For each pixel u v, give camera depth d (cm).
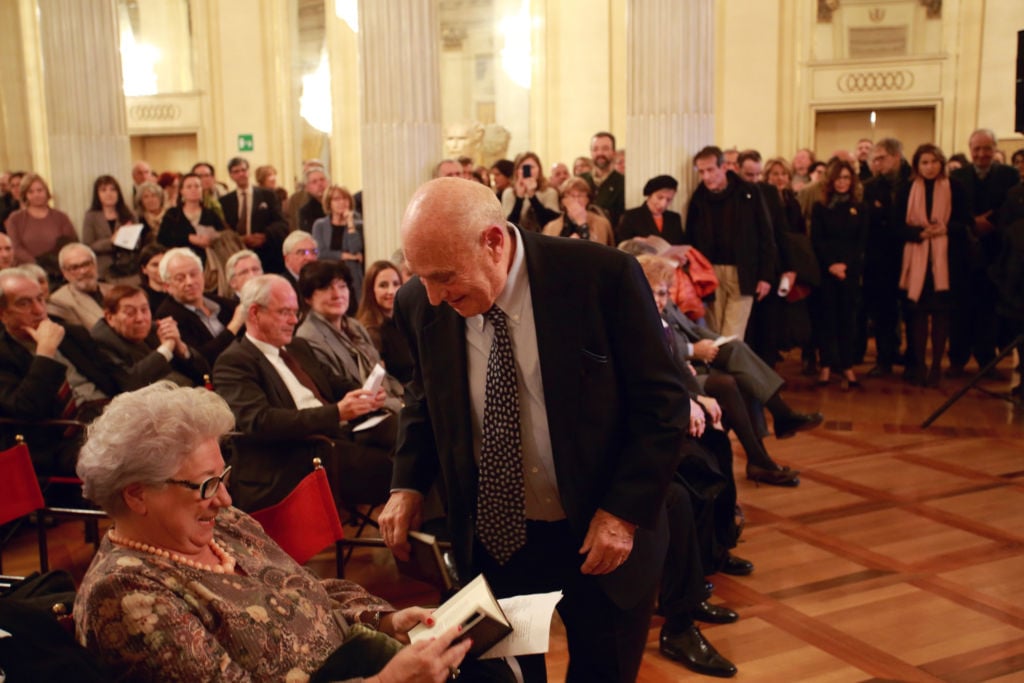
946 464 541
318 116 1442
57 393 402
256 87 1435
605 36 1316
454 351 211
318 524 274
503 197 710
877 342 788
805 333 717
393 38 656
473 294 189
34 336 404
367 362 455
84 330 444
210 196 890
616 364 207
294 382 389
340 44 1414
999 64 1218
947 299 723
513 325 204
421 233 183
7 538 368
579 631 222
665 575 312
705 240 664
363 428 386
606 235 648
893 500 484
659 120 648
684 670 319
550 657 330
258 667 178
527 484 213
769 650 331
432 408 217
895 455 562
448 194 185
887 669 316
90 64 792
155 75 1469
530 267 202
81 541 449
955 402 685
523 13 1371
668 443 201
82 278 515
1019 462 542
